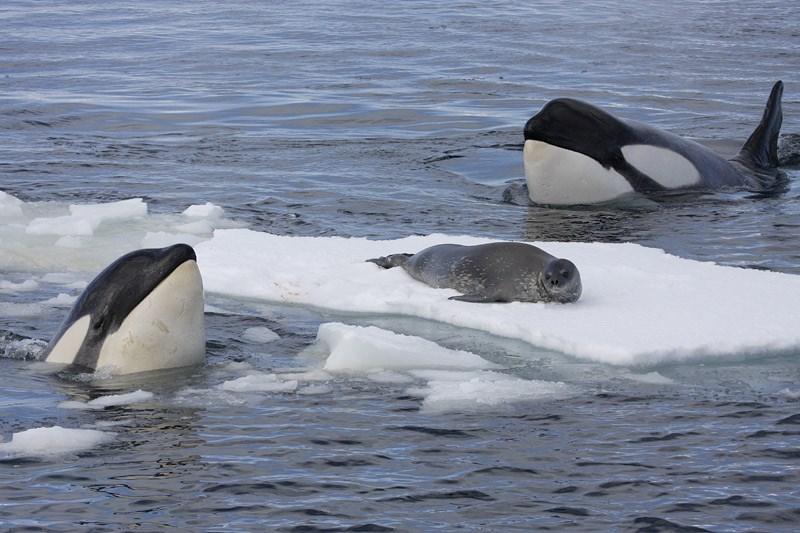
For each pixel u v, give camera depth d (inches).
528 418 1171.9
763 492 1002.7
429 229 2026.3
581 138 2249.0
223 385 1263.5
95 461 1066.7
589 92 3494.1
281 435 1128.2
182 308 1309.1
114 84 3612.2
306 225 2037.4
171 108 3230.8
